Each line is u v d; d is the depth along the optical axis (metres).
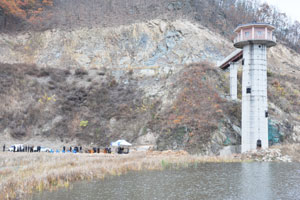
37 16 93.81
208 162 39.75
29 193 22.62
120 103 61.72
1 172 27.06
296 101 63.28
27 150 50.94
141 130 55.03
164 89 61.47
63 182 26.12
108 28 82.44
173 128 49.28
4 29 86.38
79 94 64.62
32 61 77.62
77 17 90.62
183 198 21.84
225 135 47.06
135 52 76.62
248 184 26.36
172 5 90.00
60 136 57.31
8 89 64.31
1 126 57.66
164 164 36.03
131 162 35.62
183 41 75.94
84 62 76.19
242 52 49.91
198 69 60.47
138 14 88.75
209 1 105.44
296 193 23.22
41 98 63.81
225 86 58.50
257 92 44.34
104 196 22.33
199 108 51.56
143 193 23.23
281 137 49.09
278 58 88.38
